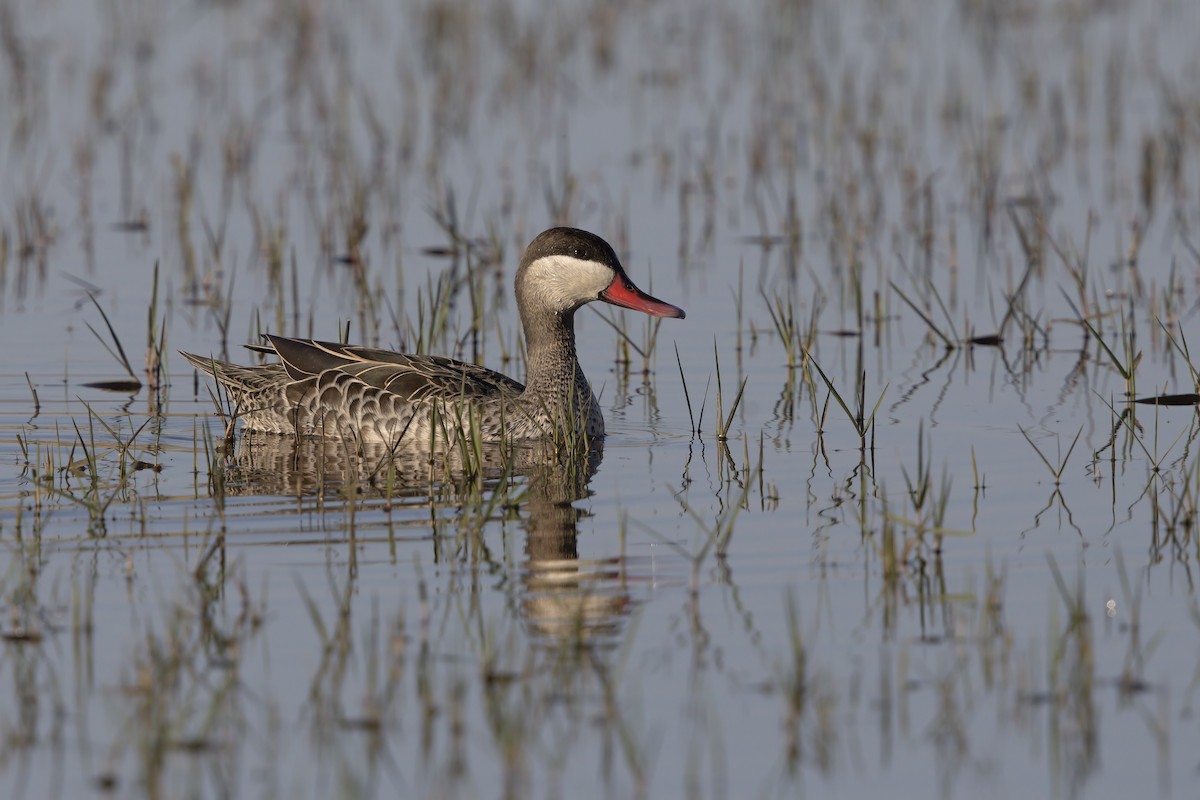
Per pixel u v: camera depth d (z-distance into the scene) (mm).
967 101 30922
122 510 13227
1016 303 20812
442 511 13352
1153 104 30516
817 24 36938
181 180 24797
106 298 21094
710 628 10688
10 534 12477
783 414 16719
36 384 17750
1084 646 10094
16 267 22266
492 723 9344
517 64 32875
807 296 21359
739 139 28812
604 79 32938
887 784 8805
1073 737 9258
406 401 15820
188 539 12422
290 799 8531
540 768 8891
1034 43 35031
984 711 9547
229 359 18891
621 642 10445
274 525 12844
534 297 16500
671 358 19156
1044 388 17375
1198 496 13023
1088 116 29828
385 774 8789
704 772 8883
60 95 30609
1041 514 13117
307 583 11461
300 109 30375
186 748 9031
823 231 24078
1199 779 8812
